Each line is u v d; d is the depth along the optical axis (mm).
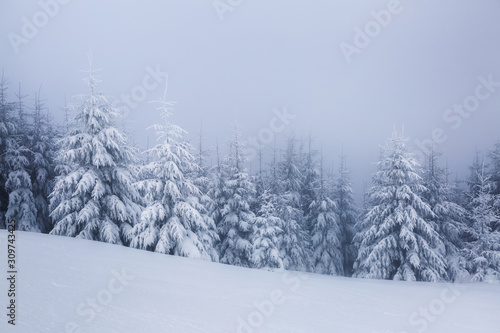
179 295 6395
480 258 20531
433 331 5465
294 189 29438
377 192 22125
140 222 16891
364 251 22219
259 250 21812
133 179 18781
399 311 6891
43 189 25297
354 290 9727
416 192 21609
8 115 25203
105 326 4008
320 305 6957
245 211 24609
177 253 16281
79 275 6789
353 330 5168
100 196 16828
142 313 4793
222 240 24453
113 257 10297
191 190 18156
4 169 23734
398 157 21672
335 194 31953
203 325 4598
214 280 8930
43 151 25438
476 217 22750
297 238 25875
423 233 20859
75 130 17875
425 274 19484
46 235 14320
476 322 6285
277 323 5188
